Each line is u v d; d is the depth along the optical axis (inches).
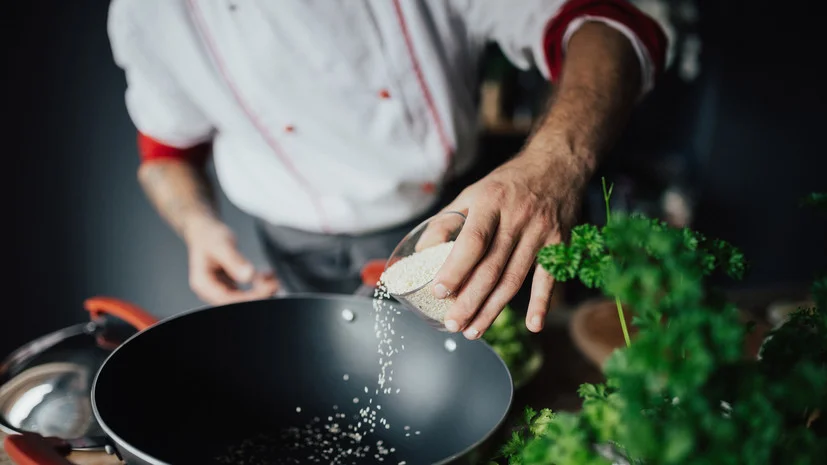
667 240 18.7
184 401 31.3
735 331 16.8
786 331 22.8
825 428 20.9
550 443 19.6
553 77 43.7
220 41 45.2
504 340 37.2
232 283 46.6
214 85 46.8
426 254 28.5
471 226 26.1
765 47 101.5
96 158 84.2
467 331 27.3
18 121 80.3
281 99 46.1
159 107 50.6
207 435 31.1
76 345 33.1
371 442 31.8
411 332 33.3
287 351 34.2
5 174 81.6
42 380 30.8
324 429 32.7
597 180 100.1
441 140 48.1
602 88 36.6
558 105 35.3
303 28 42.9
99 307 34.8
